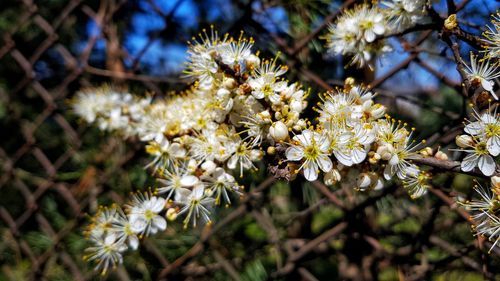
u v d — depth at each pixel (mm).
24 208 355
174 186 160
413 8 169
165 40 316
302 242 249
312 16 239
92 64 374
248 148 149
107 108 243
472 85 138
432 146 196
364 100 146
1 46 395
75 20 379
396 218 240
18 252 306
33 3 342
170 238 272
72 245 293
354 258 239
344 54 197
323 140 129
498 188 124
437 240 213
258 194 237
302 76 222
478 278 221
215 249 263
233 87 143
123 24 333
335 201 212
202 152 154
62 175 314
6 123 377
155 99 266
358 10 191
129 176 273
